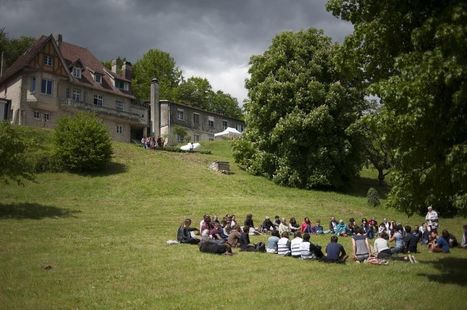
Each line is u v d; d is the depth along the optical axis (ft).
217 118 280.10
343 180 151.33
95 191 113.70
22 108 187.32
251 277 45.70
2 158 80.18
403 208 50.34
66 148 126.62
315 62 147.74
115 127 223.30
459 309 35.63
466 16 38.60
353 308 35.22
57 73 195.93
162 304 35.22
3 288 38.29
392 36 47.34
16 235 63.93
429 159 42.57
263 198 122.83
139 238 68.54
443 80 38.96
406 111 41.47
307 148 146.51
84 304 34.88
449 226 108.06
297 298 37.73
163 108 251.60
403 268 53.47
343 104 144.25
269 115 148.56
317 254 59.31
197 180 131.03
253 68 157.99
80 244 60.49
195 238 66.80
